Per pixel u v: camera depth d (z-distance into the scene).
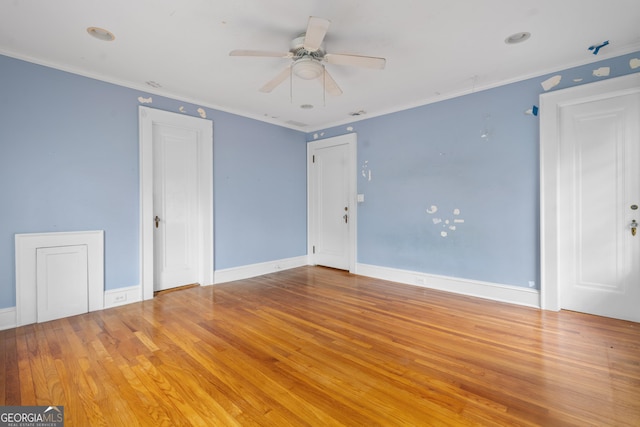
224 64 2.83
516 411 1.58
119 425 1.49
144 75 3.06
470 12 2.08
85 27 2.23
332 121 4.70
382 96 3.65
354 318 2.85
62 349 2.24
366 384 1.83
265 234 4.62
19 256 2.65
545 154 2.97
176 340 2.40
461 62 2.80
